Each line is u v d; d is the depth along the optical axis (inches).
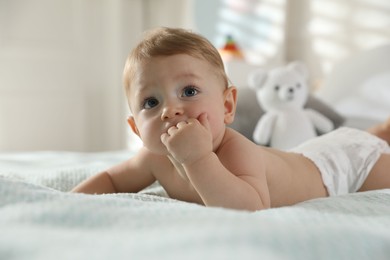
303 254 16.3
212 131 30.7
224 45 116.3
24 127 120.0
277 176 35.6
